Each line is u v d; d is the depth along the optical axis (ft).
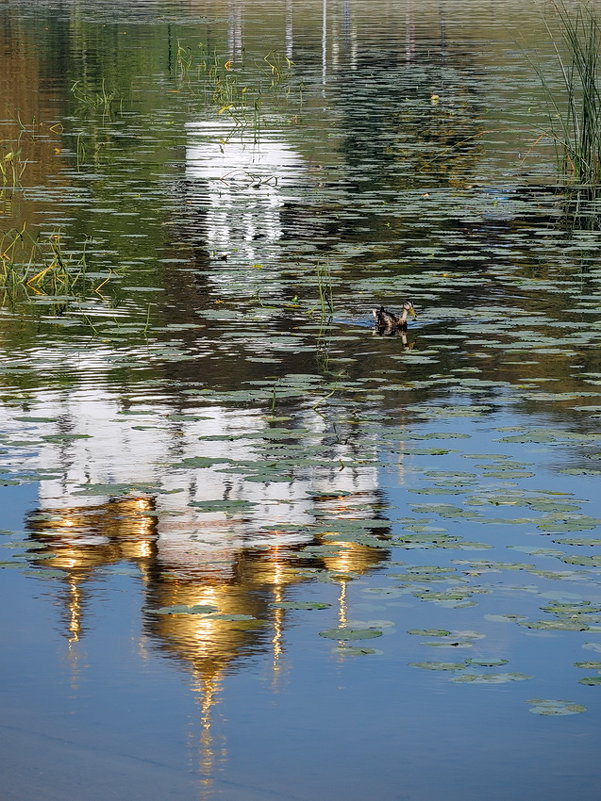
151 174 88.94
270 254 65.00
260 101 128.06
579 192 83.66
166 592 27.94
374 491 33.86
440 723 22.62
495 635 26.09
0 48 174.09
